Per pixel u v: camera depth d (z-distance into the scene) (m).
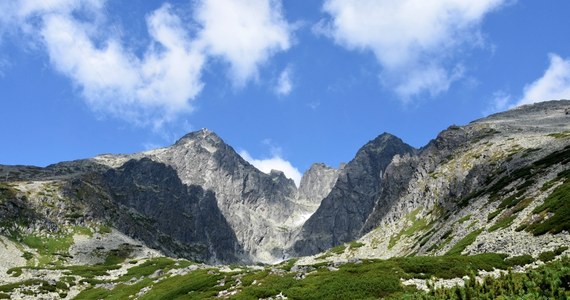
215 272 80.69
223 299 51.03
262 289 48.94
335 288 44.75
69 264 171.50
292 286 49.22
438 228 117.12
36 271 136.62
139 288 87.62
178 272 97.19
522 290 26.16
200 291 59.22
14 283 111.38
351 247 164.00
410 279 45.50
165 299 61.22
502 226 68.50
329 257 160.50
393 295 40.50
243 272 66.12
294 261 172.00
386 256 134.75
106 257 187.25
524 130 182.38
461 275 45.28
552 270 27.28
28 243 182.25
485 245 63.06
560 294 24.12
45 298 100.50
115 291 93.06
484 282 29.27
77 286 116.31
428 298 29.45
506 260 48.91
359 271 49.94
